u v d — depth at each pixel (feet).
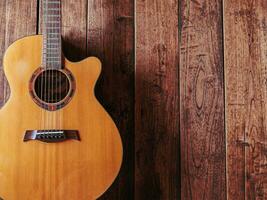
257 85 4.40
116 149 3.61
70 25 4.33
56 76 3.75
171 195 4.26
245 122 4.36
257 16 4.42
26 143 3.51
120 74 4.33
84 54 4.32
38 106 3.60
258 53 4.42
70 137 3.58
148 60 4.37
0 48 4.25
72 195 3.51
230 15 4.44
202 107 4.36
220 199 4.28
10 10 4.29
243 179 4.31
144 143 4.29
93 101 3.67
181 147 4.31
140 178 4.26
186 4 4.44
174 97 4.35
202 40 4.42
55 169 3.51
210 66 4.40
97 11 4.37
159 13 4.42
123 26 4.38
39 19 4.31
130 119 4.31
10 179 3.45
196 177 4.29
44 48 3.69
